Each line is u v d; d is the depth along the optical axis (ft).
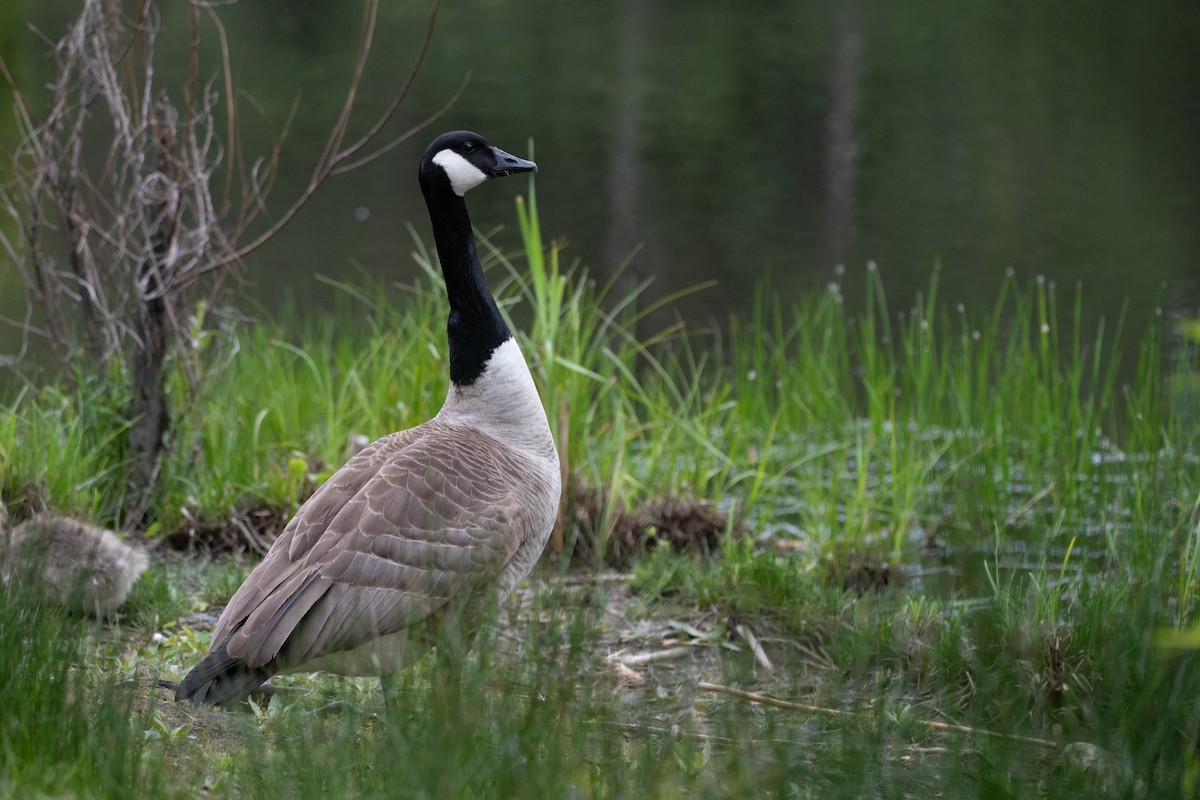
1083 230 81.10
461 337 30.37
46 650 24.32
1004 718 24.90
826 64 128.36
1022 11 150.10
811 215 86.69
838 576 39.78
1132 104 111.55
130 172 48.80
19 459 39.58
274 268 77.15
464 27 140.87
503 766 20.65
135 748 21.79
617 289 74.02
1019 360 51.60
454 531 26.53
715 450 44.65
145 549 39.50
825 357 52.44
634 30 142.41
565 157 99.50
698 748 27.17
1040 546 40.16
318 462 44.98
